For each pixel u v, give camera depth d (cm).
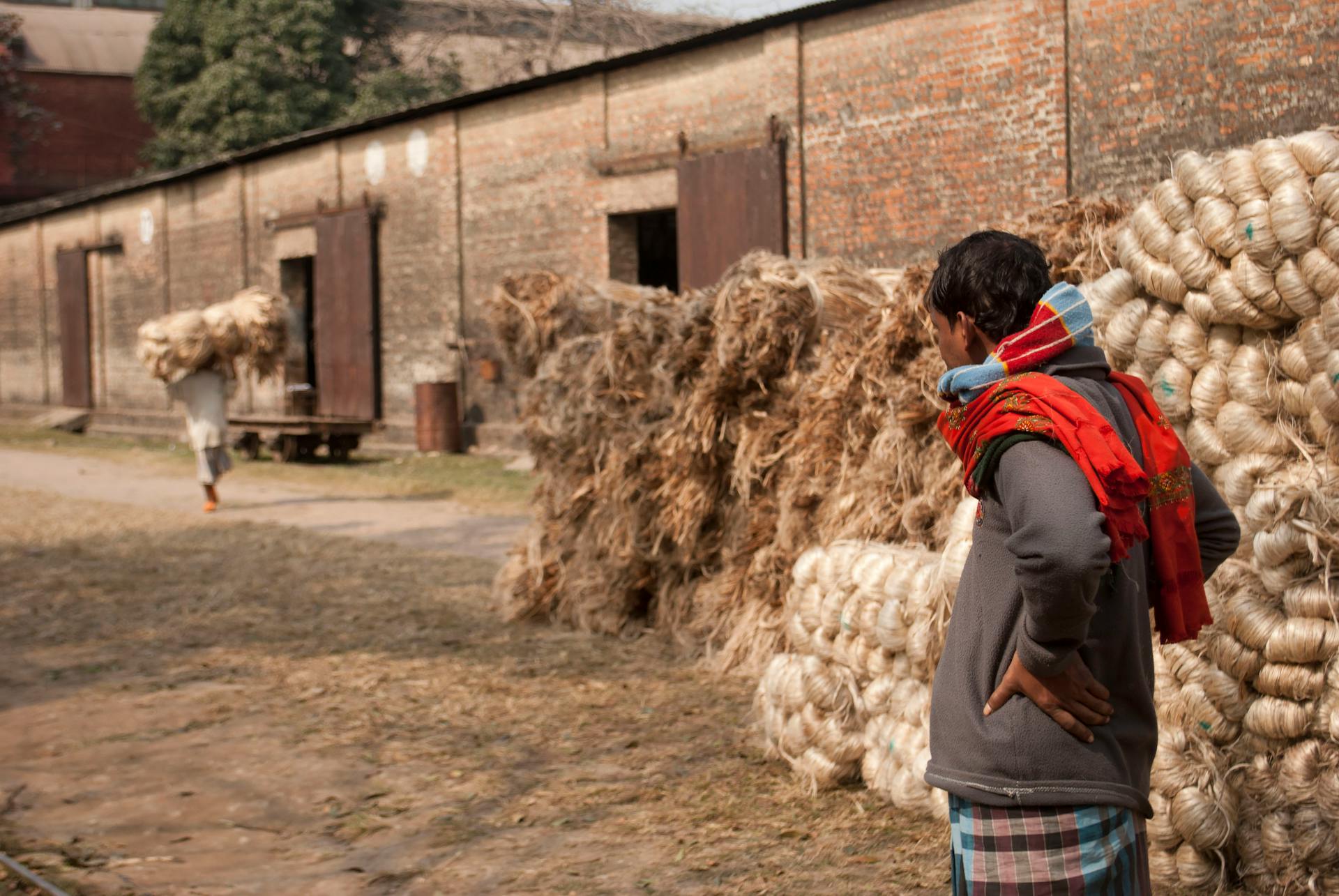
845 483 491
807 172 1289
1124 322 340
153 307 2498
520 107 1653
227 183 2245
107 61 3650
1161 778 307
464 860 346
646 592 634
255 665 577
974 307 198
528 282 665
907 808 369
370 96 2866
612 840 356
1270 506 306
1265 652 304
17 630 661
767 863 334
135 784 416
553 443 649
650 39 2847
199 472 1137
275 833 371
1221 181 315
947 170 1160
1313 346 306
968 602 198
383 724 480
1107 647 188
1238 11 948
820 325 534
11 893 328
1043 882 185
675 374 578
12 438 2336
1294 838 300
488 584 775
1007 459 183
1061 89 1062
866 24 1218
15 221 2966
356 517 1107
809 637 412
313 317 2195
